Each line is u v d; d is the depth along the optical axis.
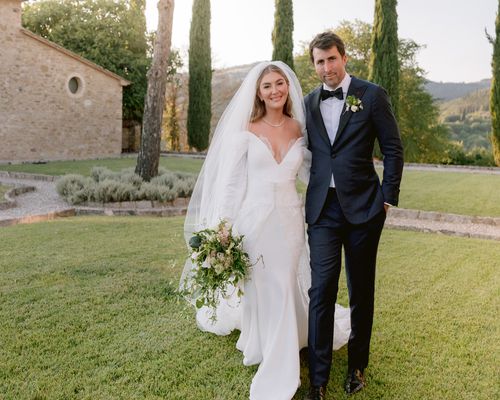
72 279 4.15
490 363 2.77
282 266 2.61
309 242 2.57
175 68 29.33
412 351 2.92
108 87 23.23
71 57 21.50
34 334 3.04
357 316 2.56
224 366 2.69
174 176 10.51
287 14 24.28
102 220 7.42
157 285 4.02
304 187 10.48
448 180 13.93
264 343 2.61
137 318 3.33
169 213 8.67
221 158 2.82
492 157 22.81
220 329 3.07
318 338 2.41
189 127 26.62
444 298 3.87
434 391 2.48
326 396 2.43
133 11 26.80
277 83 2.63
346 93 2.52
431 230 7.02
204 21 25.80
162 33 10.27
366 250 2.50
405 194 10.65
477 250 5.63
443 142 32.62
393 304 3.72
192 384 2.50
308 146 2.69
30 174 13.75
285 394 2.36
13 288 3.89
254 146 2.65
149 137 10.57
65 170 15.48
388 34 21.70
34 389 2.41
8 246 5.34
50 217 8.01
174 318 3.35
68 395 2.37
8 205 8.85
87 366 2.66
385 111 2.47
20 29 19.56
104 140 23.36
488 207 9.05
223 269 2.48
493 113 21.56
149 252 5.16
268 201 2.62
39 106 20.62
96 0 26.33
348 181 2.46
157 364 2.70
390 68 21.88
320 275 2.45
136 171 10.76
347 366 2.77
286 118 2.78
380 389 2.49
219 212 2.78
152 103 10.52
